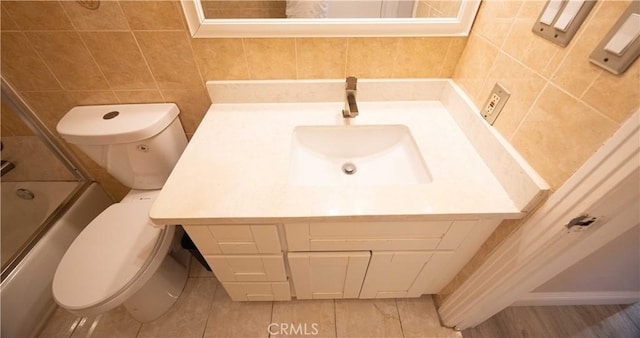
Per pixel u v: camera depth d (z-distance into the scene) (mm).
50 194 1357
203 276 1374
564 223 584
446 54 937
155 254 1006
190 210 662
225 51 909
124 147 1006
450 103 982
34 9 783
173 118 1065
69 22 817
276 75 979
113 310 1252
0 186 1293
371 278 1019
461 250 881
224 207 670
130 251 985
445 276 1053
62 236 1268
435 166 785
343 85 999
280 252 862
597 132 492
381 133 984
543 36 587
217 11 841
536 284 795
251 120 968
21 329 1115
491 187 725
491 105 767
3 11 779
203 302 1279
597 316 1227
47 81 967
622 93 446
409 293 1160
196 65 943
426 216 667
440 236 804
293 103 1046
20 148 1218
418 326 1209
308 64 952
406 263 929
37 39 848
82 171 1359
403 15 891
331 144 1008
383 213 661
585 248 622
